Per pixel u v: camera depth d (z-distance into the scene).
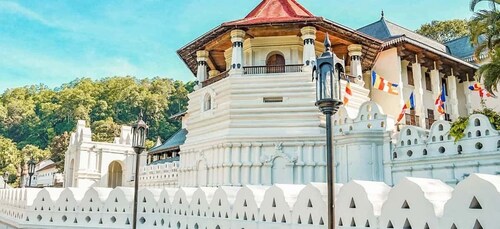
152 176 50.78
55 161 106.06
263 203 15.56
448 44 55.19
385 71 41.22
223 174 31.84
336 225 12.89
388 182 24.72
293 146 30.59
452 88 46.62
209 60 42.97
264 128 31.98
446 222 10.07
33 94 186.62
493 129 19.72
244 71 34.72
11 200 28.27
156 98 134.75
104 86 159.00
